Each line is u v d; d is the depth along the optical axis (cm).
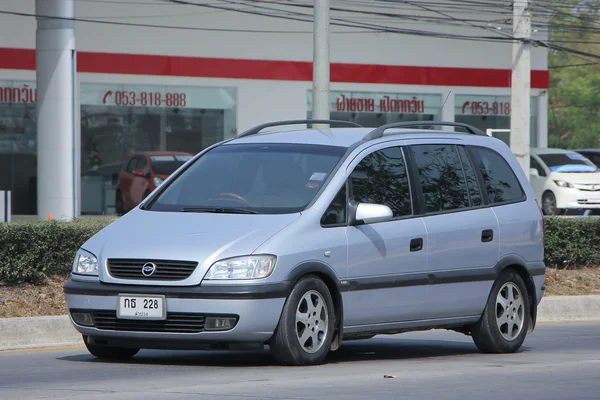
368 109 11400
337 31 11200
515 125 7800
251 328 2230
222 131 10706
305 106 11062
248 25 10719
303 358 2336
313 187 2447
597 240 4619
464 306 2686
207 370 2334
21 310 3272
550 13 12144
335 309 2403
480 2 11688
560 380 2236
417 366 2470
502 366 2492
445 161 2736
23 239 3416
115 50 10112
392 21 11394
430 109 11700
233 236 2288
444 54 11700
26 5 9638
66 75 6938
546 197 8588
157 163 9094
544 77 12150
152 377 2219
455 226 2662
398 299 2517
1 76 9638
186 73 10444
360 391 2017
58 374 2306
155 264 2262
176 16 10375
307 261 2314
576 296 4056
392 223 2525
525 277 2869
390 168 2592
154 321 2253
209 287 2220
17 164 9756
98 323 2317
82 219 3931
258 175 2528
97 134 10119
